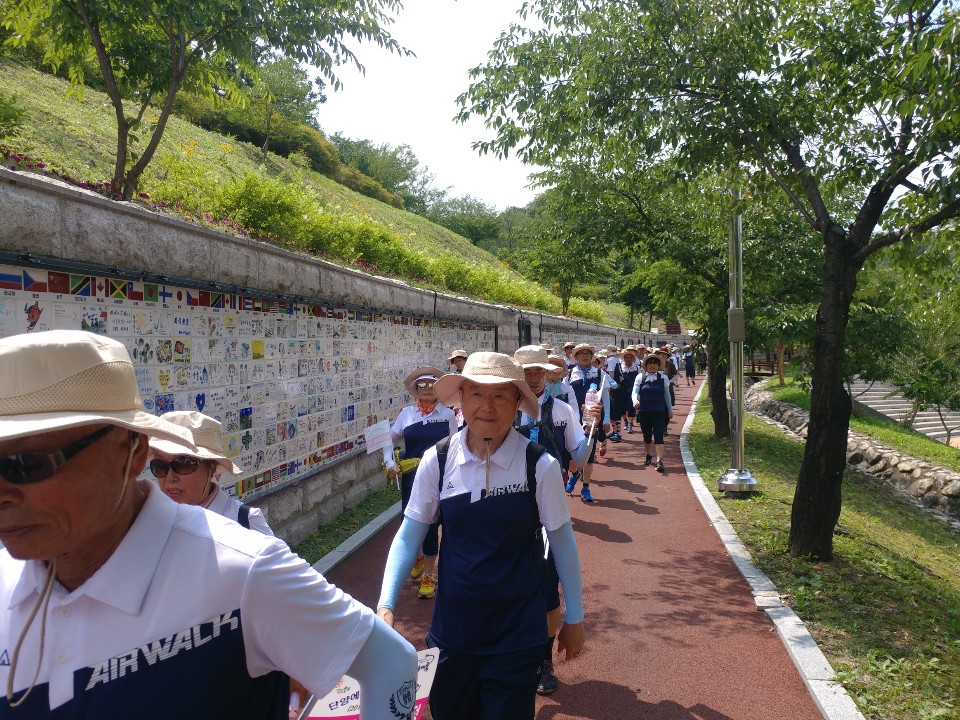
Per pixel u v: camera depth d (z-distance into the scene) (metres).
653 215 13.57
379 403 9.59
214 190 8.26
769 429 18.48
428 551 5.87
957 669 4.57
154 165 10.69
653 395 11.77
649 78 7.26
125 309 4.64
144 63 7.33
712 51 7.16
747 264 13.12
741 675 4.64
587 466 9.42
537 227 15.57
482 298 17.59
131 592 1.34
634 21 7.50
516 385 2.96
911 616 5.54
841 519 9.77
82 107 12.94
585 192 13.54
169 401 5.11
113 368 1.38
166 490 2.95
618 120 7.38
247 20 6.93
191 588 1.37
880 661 4.69
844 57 6.72
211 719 1.35
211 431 3.01
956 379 17.53
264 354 6.47
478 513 2.91
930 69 5.26
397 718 1.61
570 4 7.73
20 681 1.32
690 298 14.71
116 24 6.88
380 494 9.38
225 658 1.38
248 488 6.19
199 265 5.36
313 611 1.47
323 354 7.77
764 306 12.95
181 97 24.83
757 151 7.29
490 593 2.86
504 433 2.99
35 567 1.39
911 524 12.11
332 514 7.96
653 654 4.96
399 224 30.75
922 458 16.30
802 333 12.53
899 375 17.84
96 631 1.33
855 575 6.37
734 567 6.75
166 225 4.98
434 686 2.97
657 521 8.48
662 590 6.18
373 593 6.01
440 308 12.23
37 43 7.64
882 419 20.86
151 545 1.39
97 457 1.33
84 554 1.38
